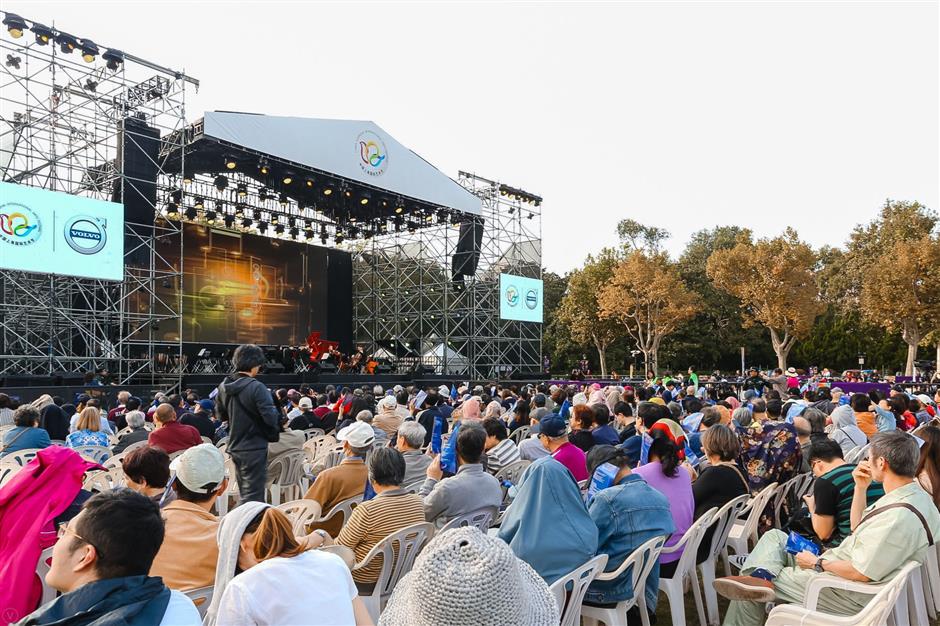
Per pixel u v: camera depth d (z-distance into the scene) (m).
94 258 14.75
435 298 27.25
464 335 26.78
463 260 25.55
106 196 17.05
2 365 16.25
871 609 2.69
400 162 21.86
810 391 10.47
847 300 43.16
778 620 2.94
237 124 17.58
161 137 17.75
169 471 3.25
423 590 1.24
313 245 25.59
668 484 3.84
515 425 8.70
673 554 3.78
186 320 21.41
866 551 2.98
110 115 16.73
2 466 4.51
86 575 1.67
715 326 47.25
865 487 3.39
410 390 13.75
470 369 25.50
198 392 17.72
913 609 3.77
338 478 4.50
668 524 3.33
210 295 22.09
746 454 5.38
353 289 29.08
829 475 3.66
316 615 1.94
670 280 36.81
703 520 3.89
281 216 25.11
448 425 9.42
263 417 4.92
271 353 22.52
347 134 20.31
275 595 1.92
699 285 46.44
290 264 24.70
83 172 17.03
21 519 2.85
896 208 37.56
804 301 35.50
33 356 14.95
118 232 15.21
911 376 31.25
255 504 2.31
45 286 16.36
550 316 46.16
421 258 26.92
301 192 22.48
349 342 26.81
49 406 8.16
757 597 3.06
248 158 19.48
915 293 31.58
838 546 3.32
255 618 1.90
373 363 24.38
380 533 3.54
